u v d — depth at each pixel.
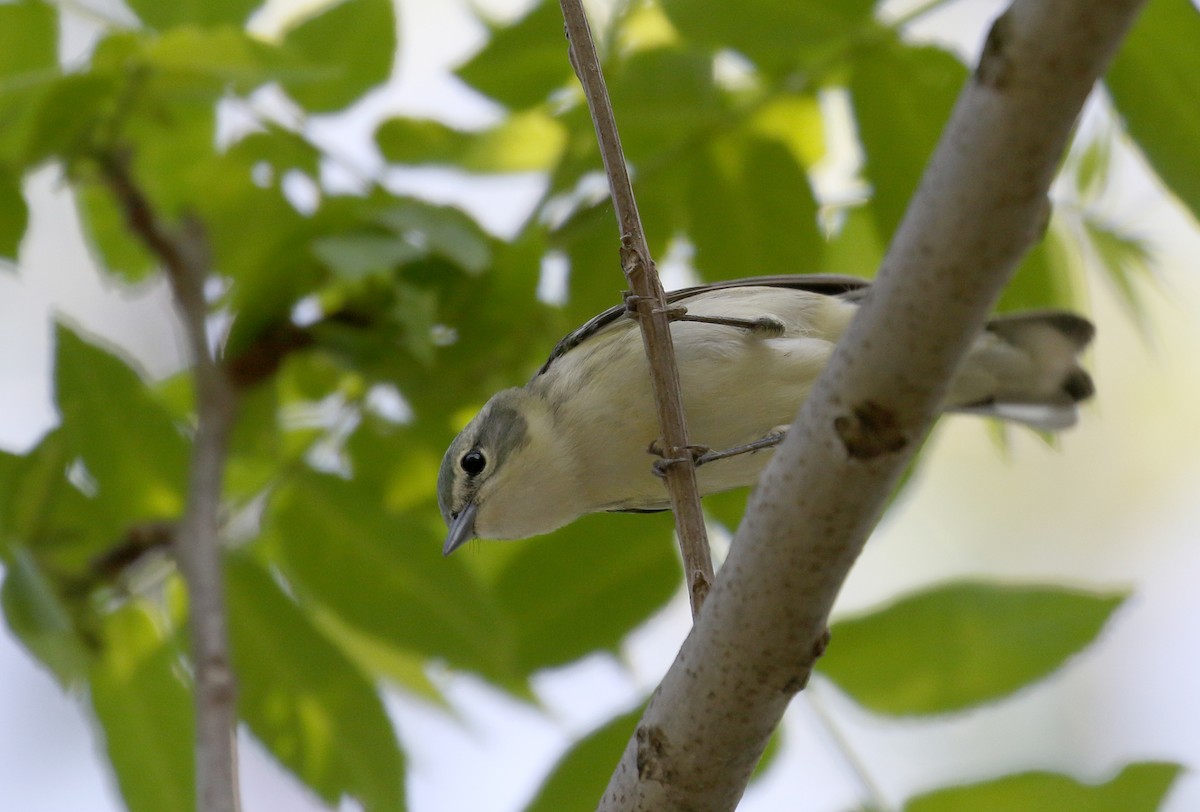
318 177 10.79
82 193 11.20
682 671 6.09
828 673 8.12
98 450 9.55
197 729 7.75
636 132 10.36
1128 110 8.24
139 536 9.16
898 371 5.30
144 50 9.41
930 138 9.50
